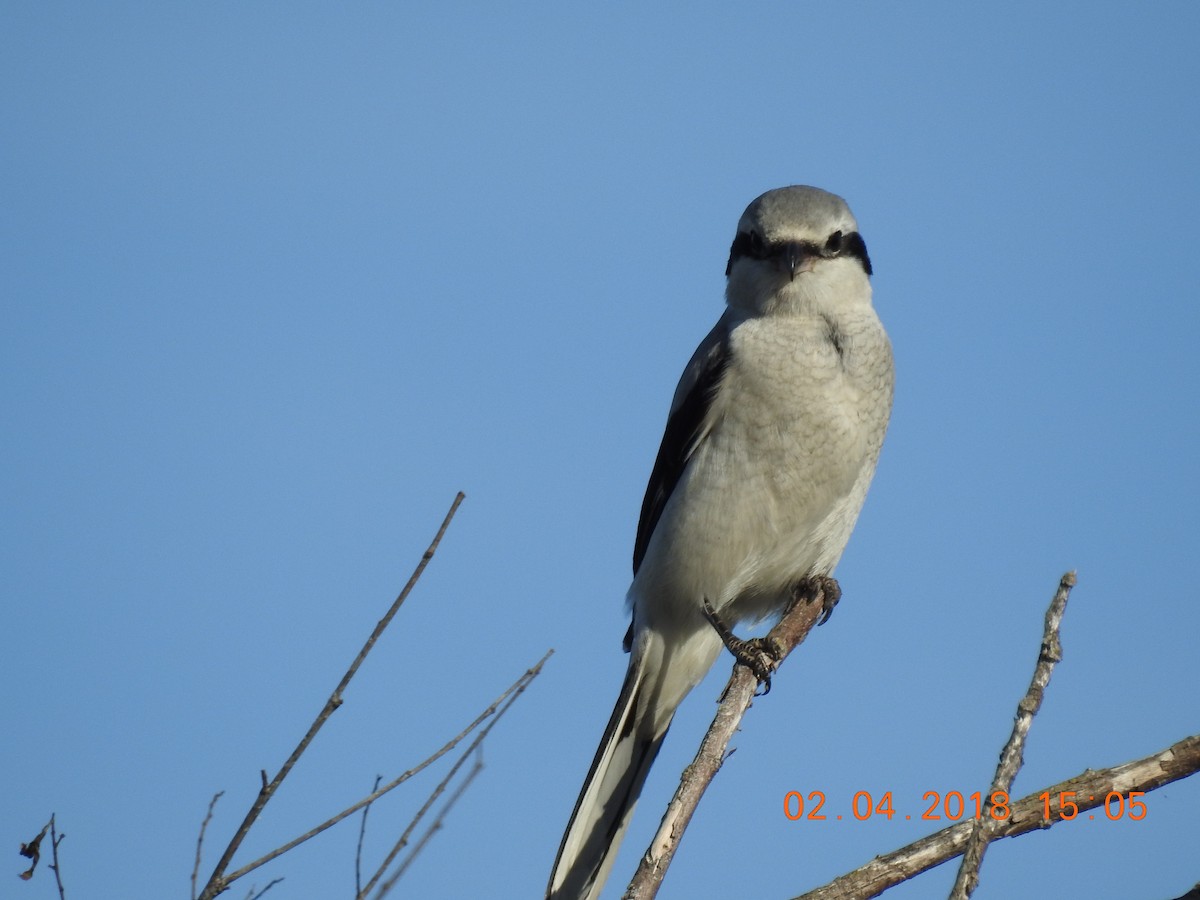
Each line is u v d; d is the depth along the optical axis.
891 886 6.47
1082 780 6.47
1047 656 5.75
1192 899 6.03
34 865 5.92
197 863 5.94
